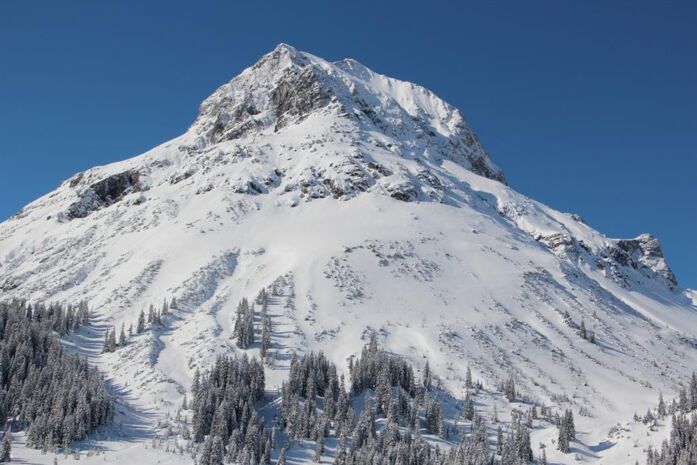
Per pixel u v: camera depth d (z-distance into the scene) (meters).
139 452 98.75
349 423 110.31
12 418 107.12
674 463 100.25
